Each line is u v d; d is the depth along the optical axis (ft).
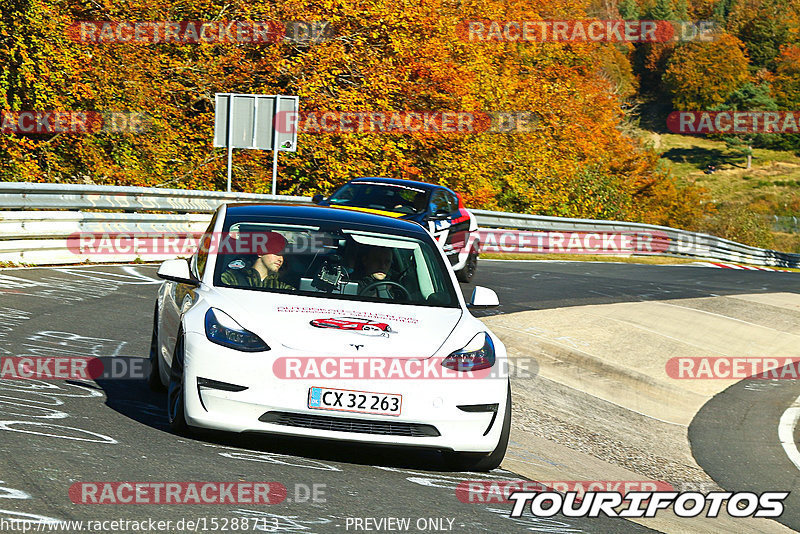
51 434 27.40
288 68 154.51
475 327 31.35
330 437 27.63
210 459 26.96
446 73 174.91
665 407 60.34
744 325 92.27
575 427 49.55
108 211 84.33
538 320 76.59
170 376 30.76
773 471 47.34
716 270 158.30
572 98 260.42
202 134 153.58
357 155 157.79
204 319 29.01
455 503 26.50
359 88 163.73
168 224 87.86
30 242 72.23
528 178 224.12
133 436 28.55
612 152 326.65
